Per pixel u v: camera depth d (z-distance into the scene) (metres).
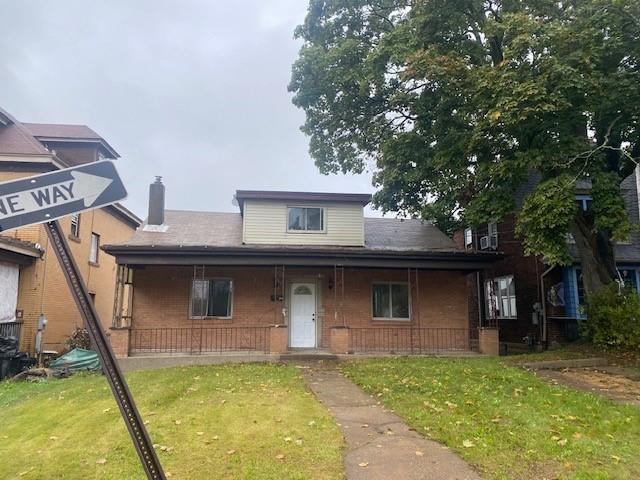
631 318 12.95
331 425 6.74
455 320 16.41
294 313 16.03
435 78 12.90
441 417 7.11
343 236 16.42
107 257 21.94
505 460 5.30
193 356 13.52
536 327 18.70
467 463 5.24
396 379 10.25
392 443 5.94
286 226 16.23
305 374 11.36
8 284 14.67
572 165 12.58
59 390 10.29
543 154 12.38
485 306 21.86
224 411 7.55
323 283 16.19
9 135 16.59
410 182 16.67
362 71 15.20
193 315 15.41
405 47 13.66
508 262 20.69
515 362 12.59
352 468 5.11
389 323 16.14
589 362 12.20
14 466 5.45
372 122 17.27
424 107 14.86
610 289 13.87
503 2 13.37
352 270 16.36
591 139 14.72
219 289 15.71
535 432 6.29
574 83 11.18
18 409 8.63
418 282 16.55
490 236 21.30
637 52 11.94
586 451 5.54
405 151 15.59
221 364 13.09
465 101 13.70
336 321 15.27
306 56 16.25
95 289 20.44
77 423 7.08
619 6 11.23
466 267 15.59
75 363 13.57
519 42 11.31
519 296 19.83
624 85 11.88
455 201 18.00
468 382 9.81
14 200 2.36
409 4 16.11
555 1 12.62
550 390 9.07
